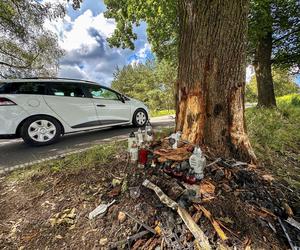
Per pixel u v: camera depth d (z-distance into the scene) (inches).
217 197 87.3
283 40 365.4
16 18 402.9
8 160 154.0
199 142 125.1
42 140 190.1
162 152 105.7
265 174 111.9
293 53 368.5
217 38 118.0
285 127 221.8
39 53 477.1
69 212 90.1
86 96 217.2
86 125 215.8
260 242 73.7
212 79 122.4
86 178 109.2
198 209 80.4
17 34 418.0
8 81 177.2
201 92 123.2
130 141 113.5
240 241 72.6
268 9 299.9
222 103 123.6
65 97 201.9
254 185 99.5
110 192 95.9
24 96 179.8
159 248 70.9
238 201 87.8
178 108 135.6
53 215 90.0
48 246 77.8
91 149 148.7
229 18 116.0
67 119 201.9
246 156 123.7
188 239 71.9
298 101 440.8
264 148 154.8
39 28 437.1
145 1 301.4
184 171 95.2
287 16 329.1
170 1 267.1
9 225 88.0
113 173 108.4
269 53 357.7
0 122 170.7
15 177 123.0
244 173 106.0
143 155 105.0
